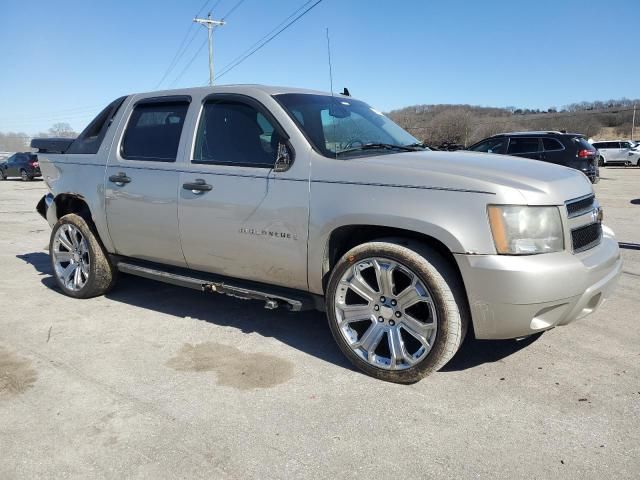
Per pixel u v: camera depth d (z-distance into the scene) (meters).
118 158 4.70
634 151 33.31
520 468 2.52
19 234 9.37
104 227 4.80
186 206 4.11
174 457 2.64
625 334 4.11
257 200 3.73
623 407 3.04
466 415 2.98
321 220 3.45
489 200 3.00
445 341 3.14
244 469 2.54
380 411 3.04
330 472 2.51
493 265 2.96
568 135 14.18
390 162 3.40
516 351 3.82
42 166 5.51
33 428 2.91
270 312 4.78
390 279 3.31
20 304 5.07
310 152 3.60
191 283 4.26
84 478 2.49
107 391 3.31
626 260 6.57
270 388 3.33
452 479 2.45
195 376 3.51
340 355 3.82
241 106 4.03
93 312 4.82
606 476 2.45
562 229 3.11
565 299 3.05
